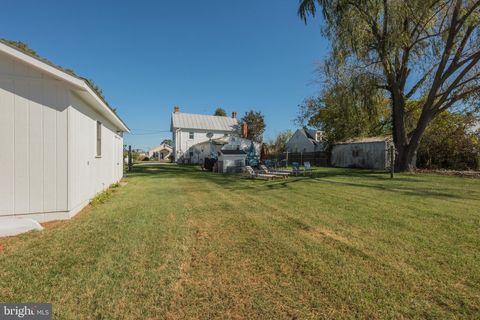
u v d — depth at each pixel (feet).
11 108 14.69
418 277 8.60
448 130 54.49
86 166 20.40
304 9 46.75
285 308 7.02
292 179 39.65
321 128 94.38
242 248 11.23
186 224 14.90
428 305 7.09
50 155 15.75
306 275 8.80
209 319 6.57
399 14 41.45
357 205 19.92
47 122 15.65
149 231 13.53
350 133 76.54
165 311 6.88
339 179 38.75
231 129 115.96
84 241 11.98
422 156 58.49
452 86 44.21
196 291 7.83
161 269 9.24
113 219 15.96
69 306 7.06
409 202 20.86
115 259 10.03
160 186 32.65
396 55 47.09
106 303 7.20
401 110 49.65
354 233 13.20
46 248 11.09
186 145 108.88
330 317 6.65
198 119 115.03
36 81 15.30
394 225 14.51
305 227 14.30
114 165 34.60
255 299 7.43
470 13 40.45
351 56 47.01
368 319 6.56
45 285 8.09
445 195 23.99
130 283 8.25
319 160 85.56
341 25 43.32
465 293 7.64
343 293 7.70
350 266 9.45
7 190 14.65
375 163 67.00
